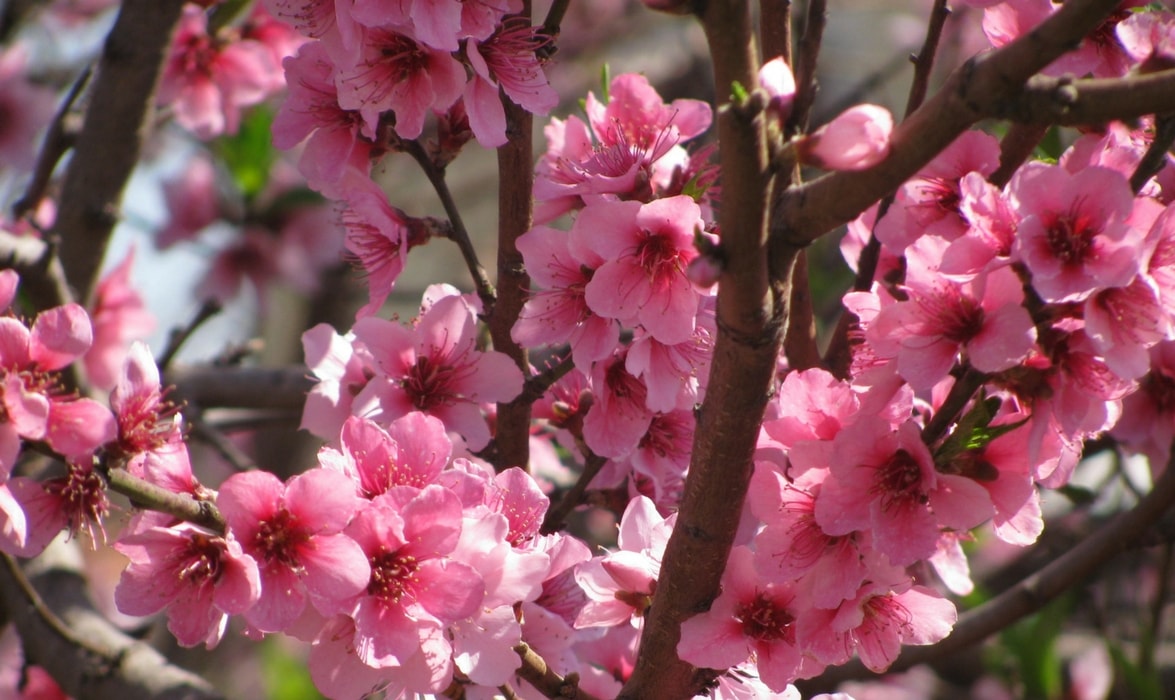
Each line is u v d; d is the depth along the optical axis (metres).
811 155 1.00
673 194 1.11
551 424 1.15
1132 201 1.02
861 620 1.05
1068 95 0.98
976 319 1.03
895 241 1.09
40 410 1.02
